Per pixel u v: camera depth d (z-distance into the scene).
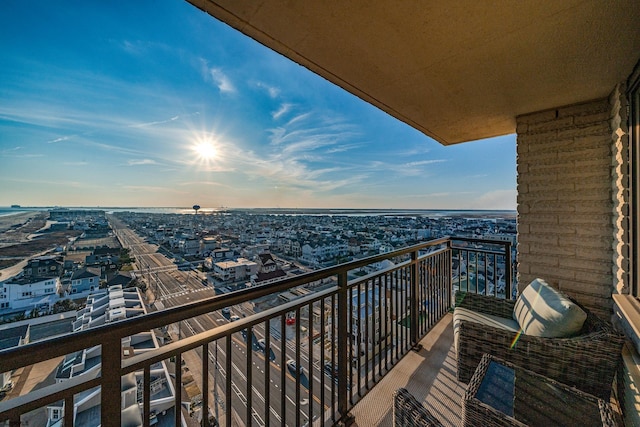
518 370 1.43
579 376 1.65
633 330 1.73
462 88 2.15
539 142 2.65
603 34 1.49
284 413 1.36
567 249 2.51
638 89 1.91
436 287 3.15
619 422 1.70
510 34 1.50
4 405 0.68
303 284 1.45
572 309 1.79
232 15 1.38
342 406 1.72
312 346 1.52
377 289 2.15
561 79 2.02
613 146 2.25
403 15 1.36
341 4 1.29
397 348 2.38
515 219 2.82
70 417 0.77
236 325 1.17
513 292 3.15
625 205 2.06
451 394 1.97
